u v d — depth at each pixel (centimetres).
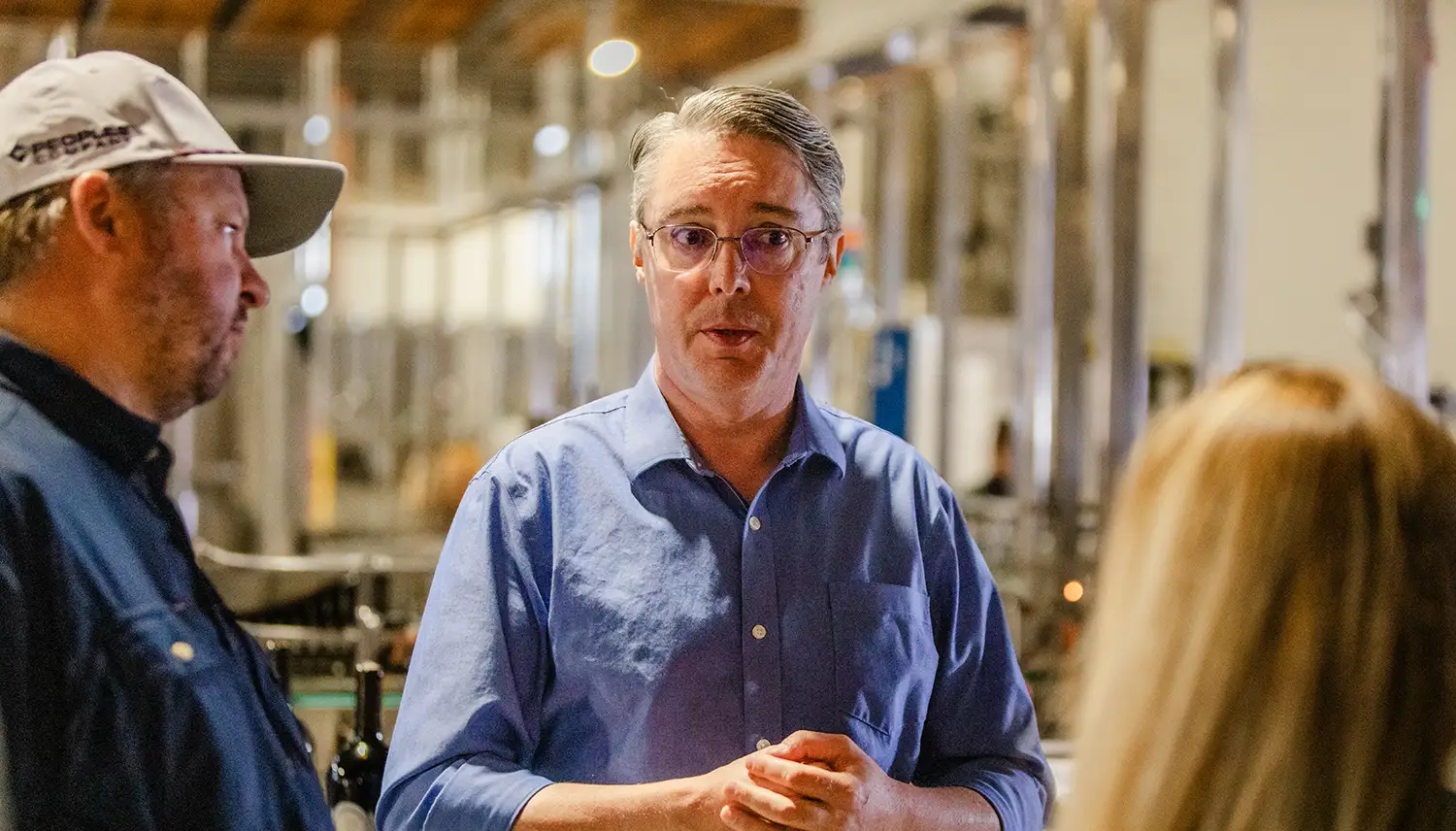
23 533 103
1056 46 351
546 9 571
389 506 660
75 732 103
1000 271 581
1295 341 493
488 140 702
